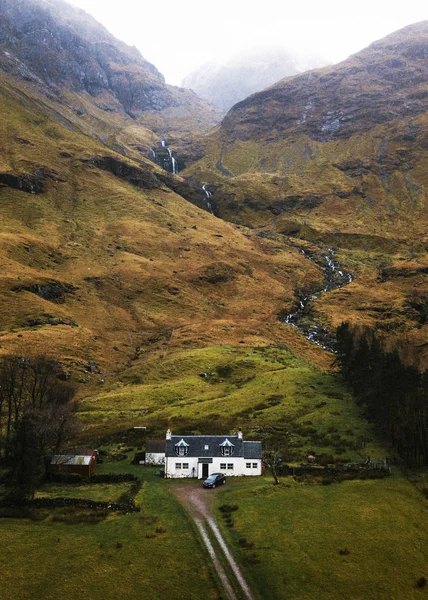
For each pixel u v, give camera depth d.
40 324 176.00
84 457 76.25
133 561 46.09
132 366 165.75
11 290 188.88
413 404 86.00
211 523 55.62
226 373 154.50
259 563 46.56
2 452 76.88
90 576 43.25
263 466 79.31
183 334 195.50
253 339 195.38
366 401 109.56
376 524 55.31
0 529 51.66
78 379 145.75
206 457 77.69
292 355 178.62
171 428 105.38
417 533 53.72
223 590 42.09
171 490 68.75
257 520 56.22
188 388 140.75
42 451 69.12
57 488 68.06
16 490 60.44
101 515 56.81
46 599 39.78
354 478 72.31
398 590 43.31
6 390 99.44
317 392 125.38
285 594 41.94
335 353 195.12
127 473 77.31
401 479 71.19
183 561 46.47
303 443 90.69
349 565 46.75
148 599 40.53
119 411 123.44
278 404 117.62
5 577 42.41
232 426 103.94
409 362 147.75
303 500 62.94
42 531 51.72
